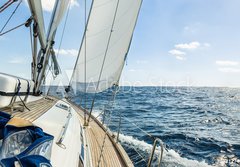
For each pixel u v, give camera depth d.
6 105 3.15
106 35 5.65
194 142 12.42
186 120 20.39
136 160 8.27
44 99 5.69
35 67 4.45
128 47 5.36
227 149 11.35
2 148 1.65
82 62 5.81
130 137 11.44
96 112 15.66
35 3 2.99
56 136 2.72
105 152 4.60
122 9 5.46
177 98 51.06
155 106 31.56
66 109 4.67
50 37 4.47
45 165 1.47
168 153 9.54
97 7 5.70
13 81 3.20
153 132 14.23
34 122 2.99
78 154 2.76
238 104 38.56
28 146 1.75
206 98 53.03
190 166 8.49
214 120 21.09
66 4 4.36
